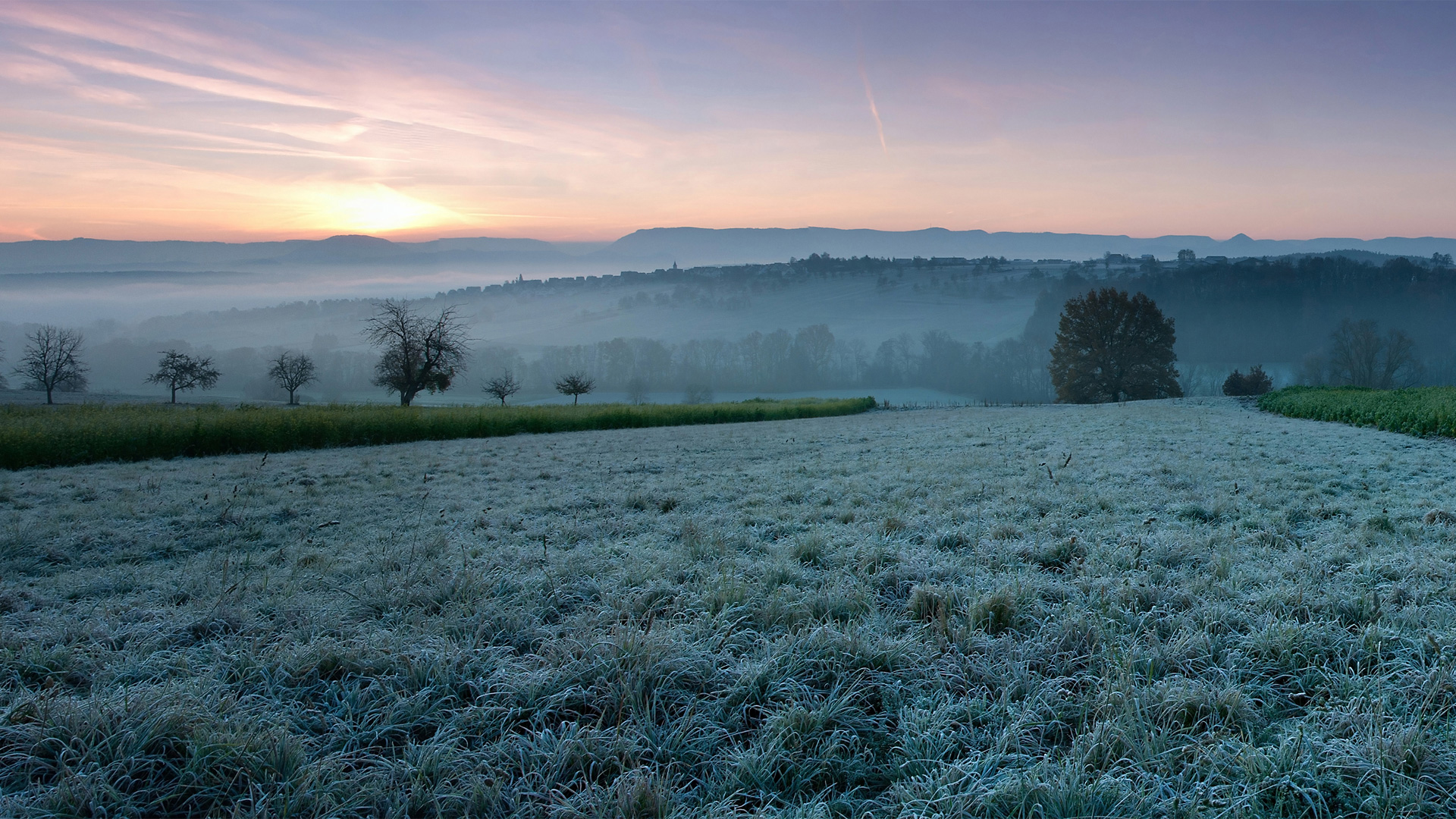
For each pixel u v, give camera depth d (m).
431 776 2.70
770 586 4.86
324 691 3.37
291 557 6.23
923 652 3.65
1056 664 3.57
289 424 18.77
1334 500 7.80
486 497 9.85
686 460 14.12
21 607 4.80
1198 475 9.81
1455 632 3.61
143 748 2.77
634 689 3.23
